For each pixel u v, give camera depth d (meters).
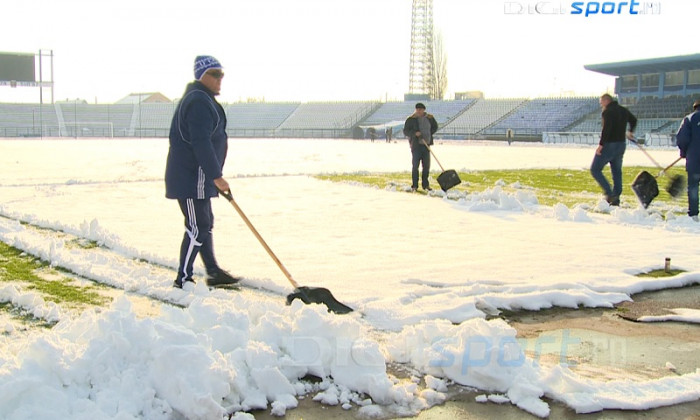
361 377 3.36
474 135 59.78
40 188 12.44
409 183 13.95
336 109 77.38
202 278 5.58
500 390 3.40
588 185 14.27
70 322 3.67
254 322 4.05
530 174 17.16
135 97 104.44
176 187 5.21
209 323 3.69
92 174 16.47
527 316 4.75
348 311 4.61
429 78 94.69
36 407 2.86
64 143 42.81
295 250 6.82
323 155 27.50
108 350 3.20
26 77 65.56
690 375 3.59
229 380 3.14
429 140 12.50
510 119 63.53
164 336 3.24
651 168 19.72
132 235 7.46
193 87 5.28
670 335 4.36
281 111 80.00
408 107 73.62
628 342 4.21
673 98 55.88
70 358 3.14
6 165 19.78
